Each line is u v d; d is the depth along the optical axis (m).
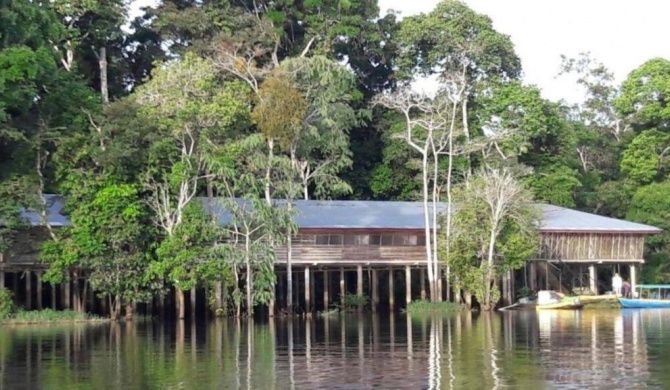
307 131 67.69
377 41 90.69
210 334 49.88
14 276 63.47
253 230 62.19
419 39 88.50
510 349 40.53
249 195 61.19
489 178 68.38
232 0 87.06
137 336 48.84
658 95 89.06
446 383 31.70
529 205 69.50
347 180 87.50
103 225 58.47
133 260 59.50
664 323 53.53
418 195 84.62
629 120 91.94
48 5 64.44
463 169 78.00
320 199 82.06
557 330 49.38
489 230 67.56
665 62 89.44
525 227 68.50
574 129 96.00
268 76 68.19
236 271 61.62
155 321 60.78
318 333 49.84
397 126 85.31
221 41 77.12
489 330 49.97
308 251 67.69
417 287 77.38
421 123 75.12
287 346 43.09
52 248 58.38
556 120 86.69
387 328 52.53
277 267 68.19
